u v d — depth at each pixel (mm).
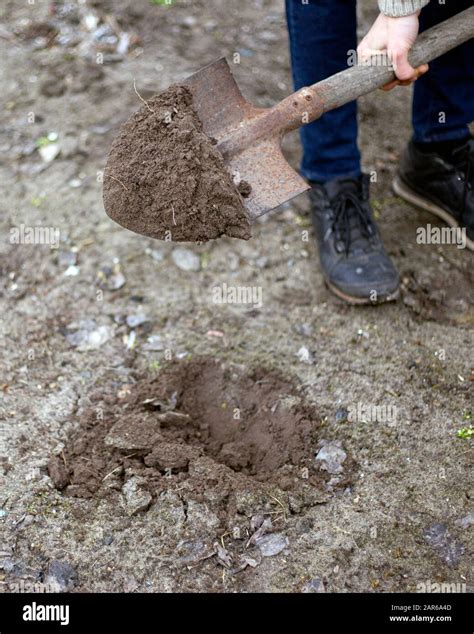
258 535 1712
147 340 2191
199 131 1753
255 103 2992
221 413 2035
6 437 1904
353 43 2123
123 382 2074
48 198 2619
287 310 2270
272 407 2006
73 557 1672
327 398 2010
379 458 1868
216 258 2436
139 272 2385
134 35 3297
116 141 1767
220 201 1698
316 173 2348
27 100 2986
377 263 2248
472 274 2357
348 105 2217
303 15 2031
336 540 1702
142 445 1863
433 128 2312
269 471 1872
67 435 1927
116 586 1638
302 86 2172
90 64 3127
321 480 1831
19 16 3385
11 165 2742
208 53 3240
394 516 1745
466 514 1742
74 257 2426
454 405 1982
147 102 1776
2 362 2119
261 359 2119
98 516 1740
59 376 2086
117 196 1731
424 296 2299
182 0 3506
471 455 1856
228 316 2252
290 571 1658
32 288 2344
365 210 2326
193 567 1663
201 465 1822
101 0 3439
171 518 1733
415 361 2098
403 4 1702
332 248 2289
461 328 2207
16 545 1691
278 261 2432
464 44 2119
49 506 1756
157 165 1699
